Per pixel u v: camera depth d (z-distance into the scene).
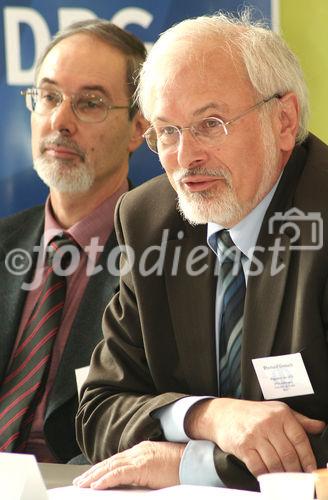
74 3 7.36
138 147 7.54
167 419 4.57
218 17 4.86
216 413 4.39
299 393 4.49
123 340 5.14
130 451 4.46
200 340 4.84
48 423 6.17
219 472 4.21
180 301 4.94
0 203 7.53
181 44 4.70
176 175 4.71
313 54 7.21
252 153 4.68
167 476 4.32
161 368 4.93
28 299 6.76
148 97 4.82
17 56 7.36
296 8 7.23
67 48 7.12
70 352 6.32
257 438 4.19
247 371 4.62
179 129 4.65
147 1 7.42
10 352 6.59
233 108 4.63
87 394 5.11
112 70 7.14
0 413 6.43
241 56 4.69
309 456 4.17
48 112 7.08
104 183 7.10
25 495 3.53
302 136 5.01
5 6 7.31
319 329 4.47
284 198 4.80
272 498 3.49
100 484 4.18
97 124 7.07
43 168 7.04
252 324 4.64
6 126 7.42
